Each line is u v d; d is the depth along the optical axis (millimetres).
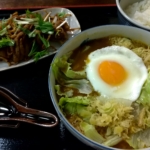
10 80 297
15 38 313
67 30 343
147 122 233
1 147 247
